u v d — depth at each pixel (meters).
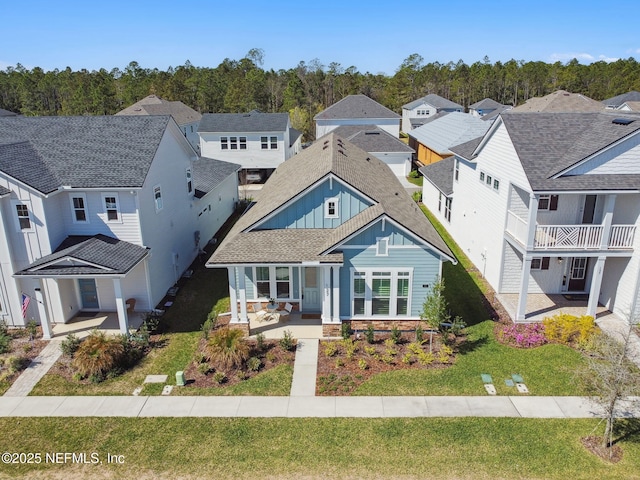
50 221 18.53
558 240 18.34
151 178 20.66
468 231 26.19
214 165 35.03
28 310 19.27
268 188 26.77
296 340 18.08
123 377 15.99
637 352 16.44
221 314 20.12
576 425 13.45
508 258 21.14
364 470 11.95
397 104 100.94
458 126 42.38
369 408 14.27
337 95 101.69
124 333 17.94
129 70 133.12
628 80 91.56
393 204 20.30
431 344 17.47
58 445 12.94
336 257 17.50
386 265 17.89
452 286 22.64
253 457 12.41
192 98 90.12
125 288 20.20
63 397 14.96
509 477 11.66
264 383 15.55
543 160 18.23
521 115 20.31
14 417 14.04
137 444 12.95
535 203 17.52
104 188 18.77
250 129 44.75
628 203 18.39
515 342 17.66
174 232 23.69
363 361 16.34
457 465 12.05
